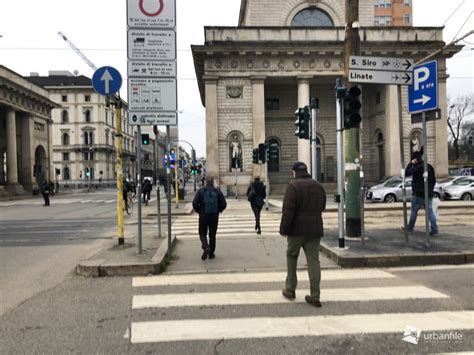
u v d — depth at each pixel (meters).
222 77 30.55
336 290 5.46
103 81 8.03
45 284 6.07
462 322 4.27
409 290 5.43
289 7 34.41
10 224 14.84
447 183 23.28
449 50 30.75
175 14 7.30
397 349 3.65
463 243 8.02
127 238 10.05
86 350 3.71
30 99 45.25
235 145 30.62
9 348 3.77
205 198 7.55
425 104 7.63
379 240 8.39
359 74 7.60
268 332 4.07
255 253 8.14
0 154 44.06
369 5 35.47
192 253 8.20
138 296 5.36
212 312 4.69
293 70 30.78
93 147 80.31
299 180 4.94
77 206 25.39
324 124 34.41
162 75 7.31
